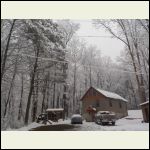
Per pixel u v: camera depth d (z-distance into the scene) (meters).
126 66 58.16
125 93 66.25
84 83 61.59
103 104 40.72
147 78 37.97
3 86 33.00
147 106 29.03
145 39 34.75
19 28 26.55
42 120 34.31
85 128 22.94
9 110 37.03
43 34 28.45
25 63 31.50
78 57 53.62
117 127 22.33
